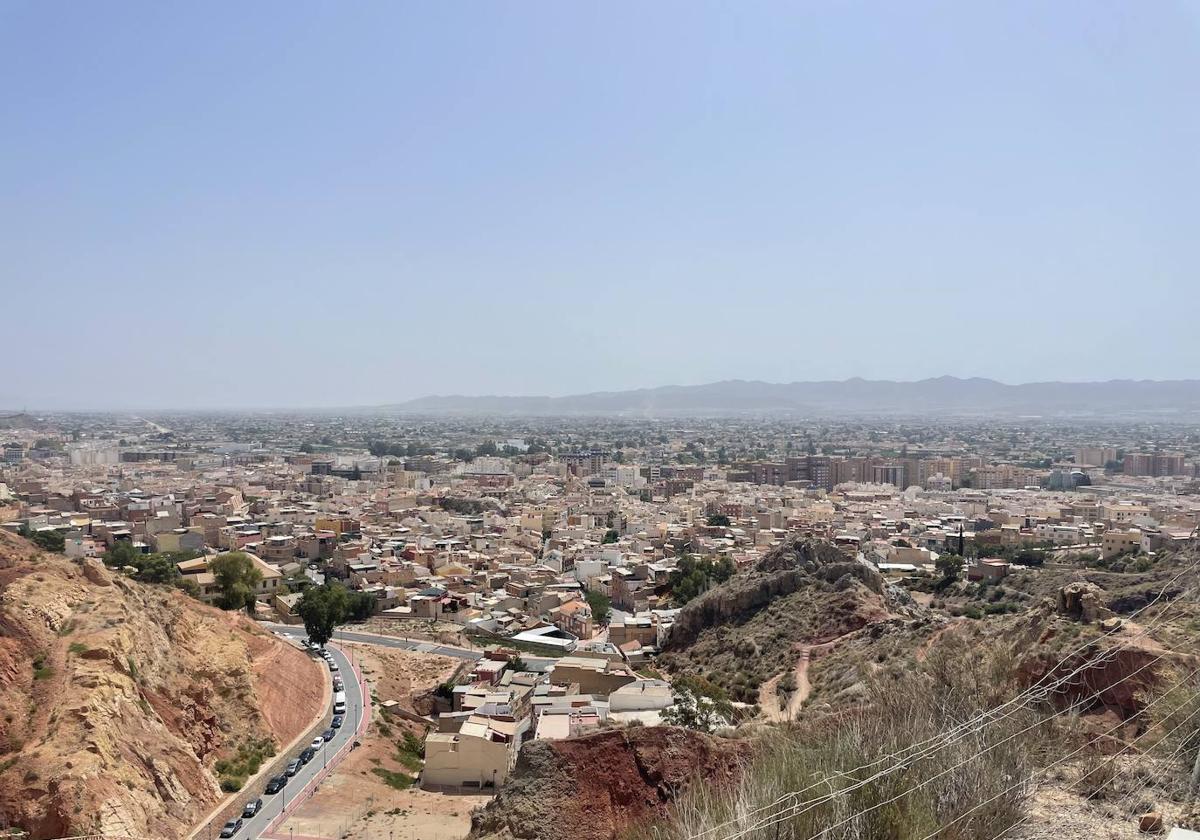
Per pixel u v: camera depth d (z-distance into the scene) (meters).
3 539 75.12
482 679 103.12
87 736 55.19
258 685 82.38
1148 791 24.55
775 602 102.75
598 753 32.78
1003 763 24.41
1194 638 31.59
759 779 24.70
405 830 60.97
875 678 41.09
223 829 60.22
